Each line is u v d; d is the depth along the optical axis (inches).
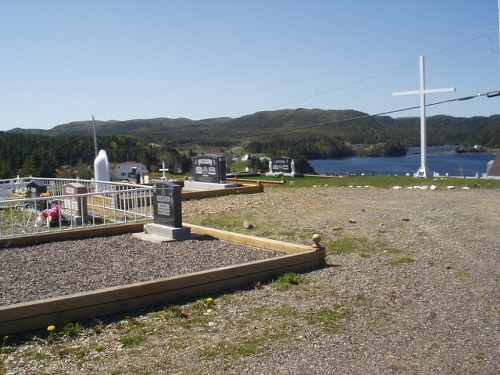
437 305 244.4
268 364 182.2
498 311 235.6
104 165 716.7
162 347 197.0
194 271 297.6
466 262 327.3
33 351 193.0
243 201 674.2
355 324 220.4
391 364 182.2
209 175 874.8
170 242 392.8
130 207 631.8
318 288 272.5
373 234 426.9
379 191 773.9
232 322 223.5
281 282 283.1
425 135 1095.6
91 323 221.8
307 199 684.7
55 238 404.5
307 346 197.6
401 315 231.1
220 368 178.9
